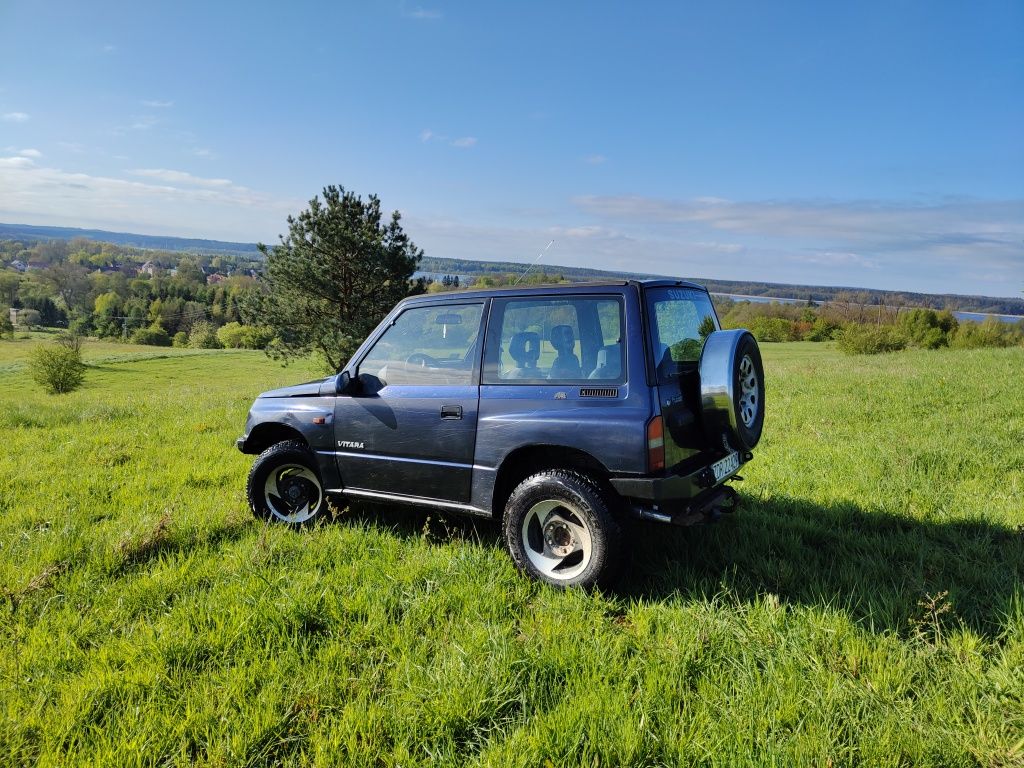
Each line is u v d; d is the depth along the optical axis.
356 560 3.89
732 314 43.59
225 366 65.94
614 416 3.30
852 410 9.43
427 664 2.76
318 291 23.97
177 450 7.61
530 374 3.69
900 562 3.80
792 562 3.76
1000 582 3.39
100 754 2.21
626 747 2.18
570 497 3.35
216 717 2.43
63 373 40.34
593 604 3.26
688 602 3.29
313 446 4.50
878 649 2.75
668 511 3.32
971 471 5.74
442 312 4.12
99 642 3.03
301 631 3.10
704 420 3.59
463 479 3.84
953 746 2.19
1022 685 2.49
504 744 2.26
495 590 3.42
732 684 2.58
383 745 2.29
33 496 5.60
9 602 3.36
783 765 2.10
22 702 2.54
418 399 4.03
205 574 3.75
